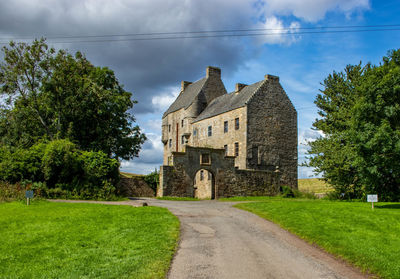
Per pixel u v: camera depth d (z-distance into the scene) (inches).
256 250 416.2
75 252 388.2
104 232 476.7
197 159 1225.4
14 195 860.0
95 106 1455.5
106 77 1585.9
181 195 1179.9
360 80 1195.3
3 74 1380.4
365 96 813.9
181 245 429.7
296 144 1631.4
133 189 1455.5
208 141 1737.2
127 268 332.2
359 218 576.7
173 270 336.5
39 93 1444.4
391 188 971.3
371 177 776.9
